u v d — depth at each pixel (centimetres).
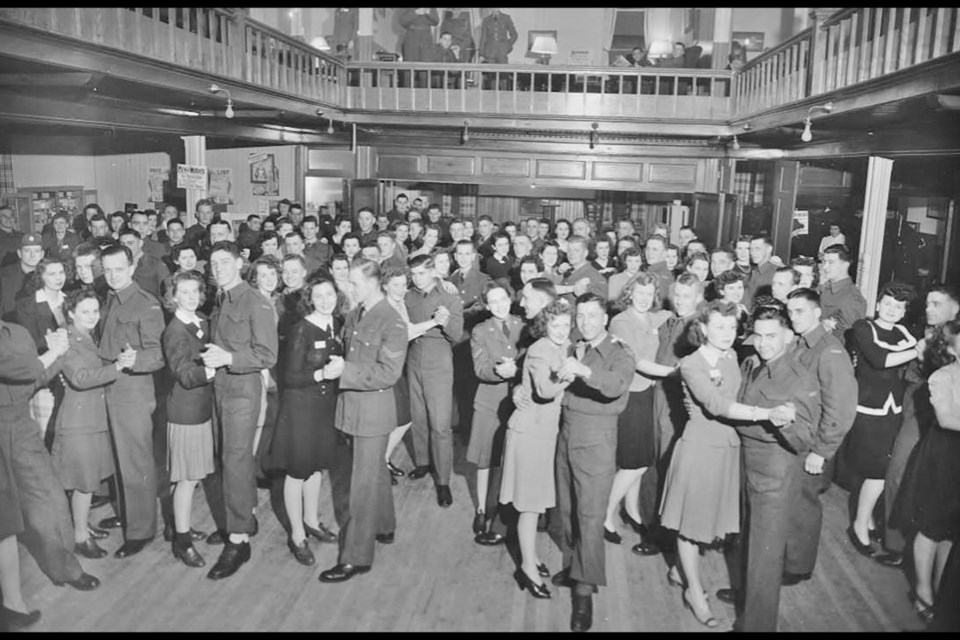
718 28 1119
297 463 444
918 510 404
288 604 411
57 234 834
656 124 1110
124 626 387
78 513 451
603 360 396
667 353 461
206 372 425
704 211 1116
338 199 1359
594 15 1589
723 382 389
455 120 1134
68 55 549
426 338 545
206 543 479
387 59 1322
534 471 414
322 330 447
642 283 457
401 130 1214
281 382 460
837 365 386
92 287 516
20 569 446
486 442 486
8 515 377
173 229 810
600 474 390
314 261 784
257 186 1256
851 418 385
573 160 1228
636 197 1574
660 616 407
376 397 429
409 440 677
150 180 1268
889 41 598
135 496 454
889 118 689
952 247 837
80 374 427
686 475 395
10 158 1083
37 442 406
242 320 440
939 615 373
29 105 633
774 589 373
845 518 530
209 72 718
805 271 606
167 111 842
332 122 1128
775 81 912
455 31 1443
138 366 441
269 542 483
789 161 1003
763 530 371
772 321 374
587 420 391
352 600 416
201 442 442
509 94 1145
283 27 1573
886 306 462
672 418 461
